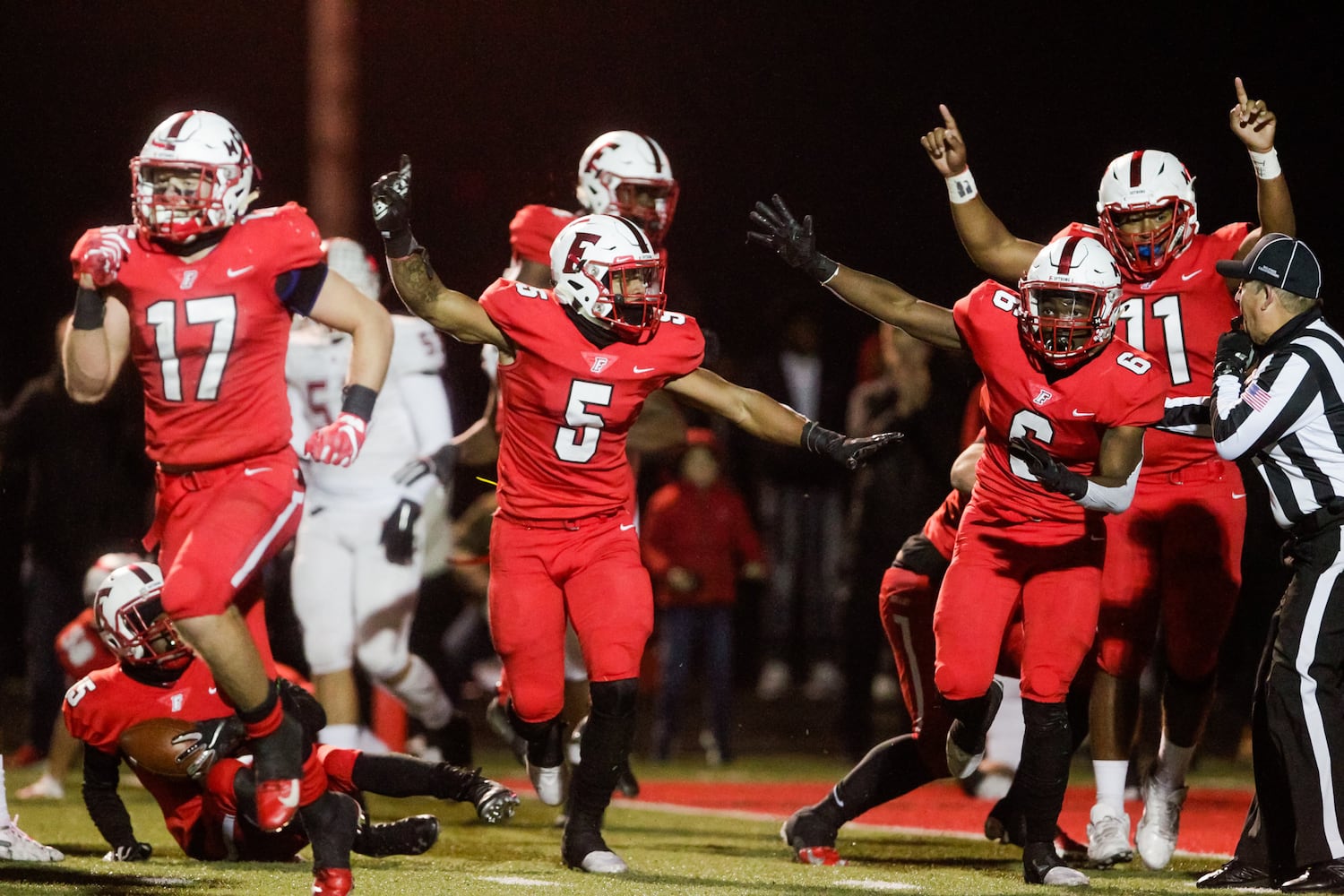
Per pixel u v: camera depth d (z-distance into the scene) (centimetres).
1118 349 1695
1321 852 1608
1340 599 1631
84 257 1469
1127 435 1673
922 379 2992
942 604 1742
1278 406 1638
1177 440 1891
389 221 1639
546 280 2130
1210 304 1911
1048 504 1714
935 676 1727
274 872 1688
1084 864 1898
